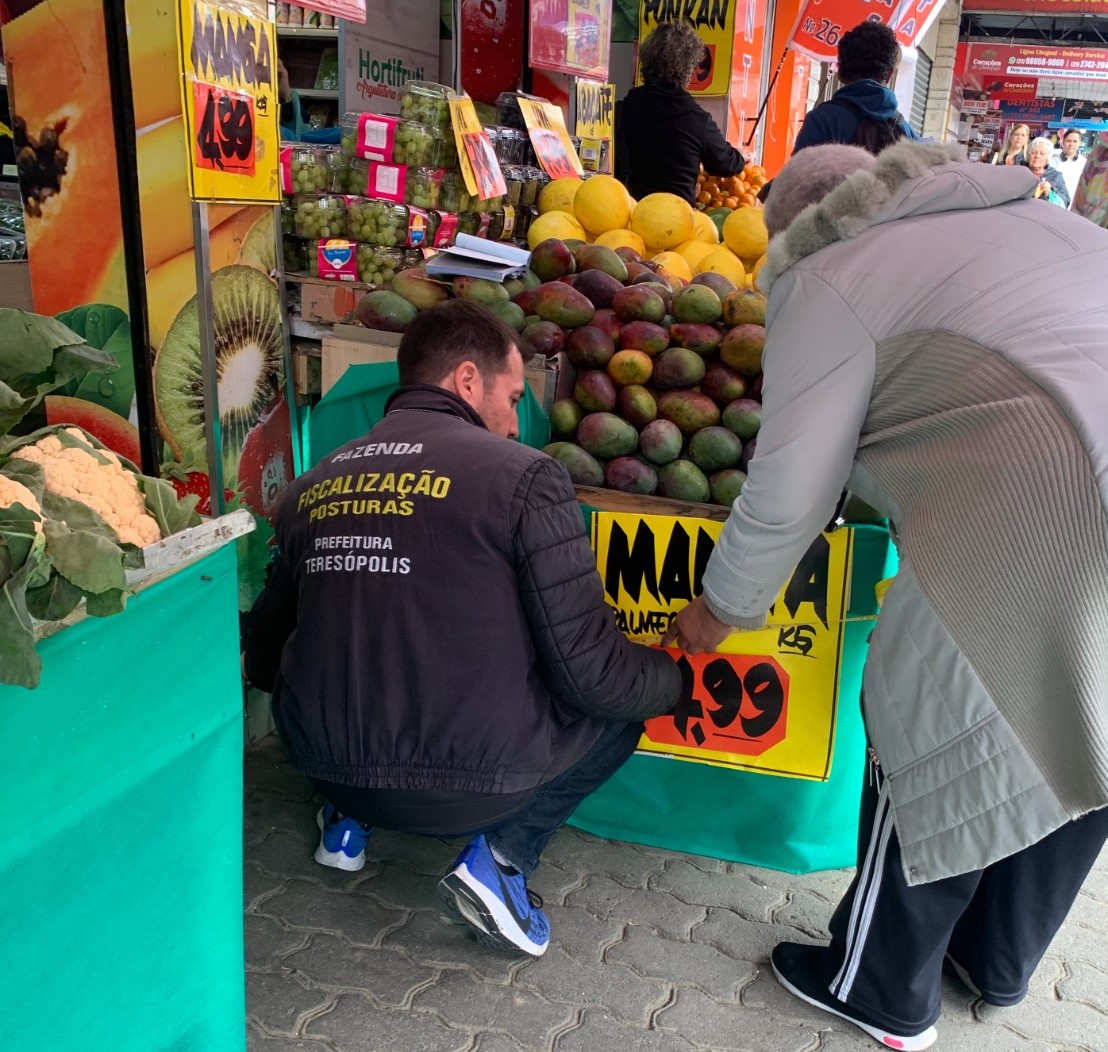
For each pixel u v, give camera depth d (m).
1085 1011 1.99
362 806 1.80
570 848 2.39
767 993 1.98
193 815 1.31
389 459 1.76
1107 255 1.53
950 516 1.49
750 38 6.84
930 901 1.71
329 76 4.86
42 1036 1.12
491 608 1.70
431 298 2.64
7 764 1.00
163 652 1.18
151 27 1.95
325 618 1.75
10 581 0.93
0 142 2.76
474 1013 1.88
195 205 2.09
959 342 1.49
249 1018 1.82
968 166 1.64
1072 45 17.33
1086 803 1.43
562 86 4.44
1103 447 1.34
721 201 6.14
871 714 1.68
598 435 2.32
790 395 1.63
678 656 2.23
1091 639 1.37
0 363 1.19
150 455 2.19
